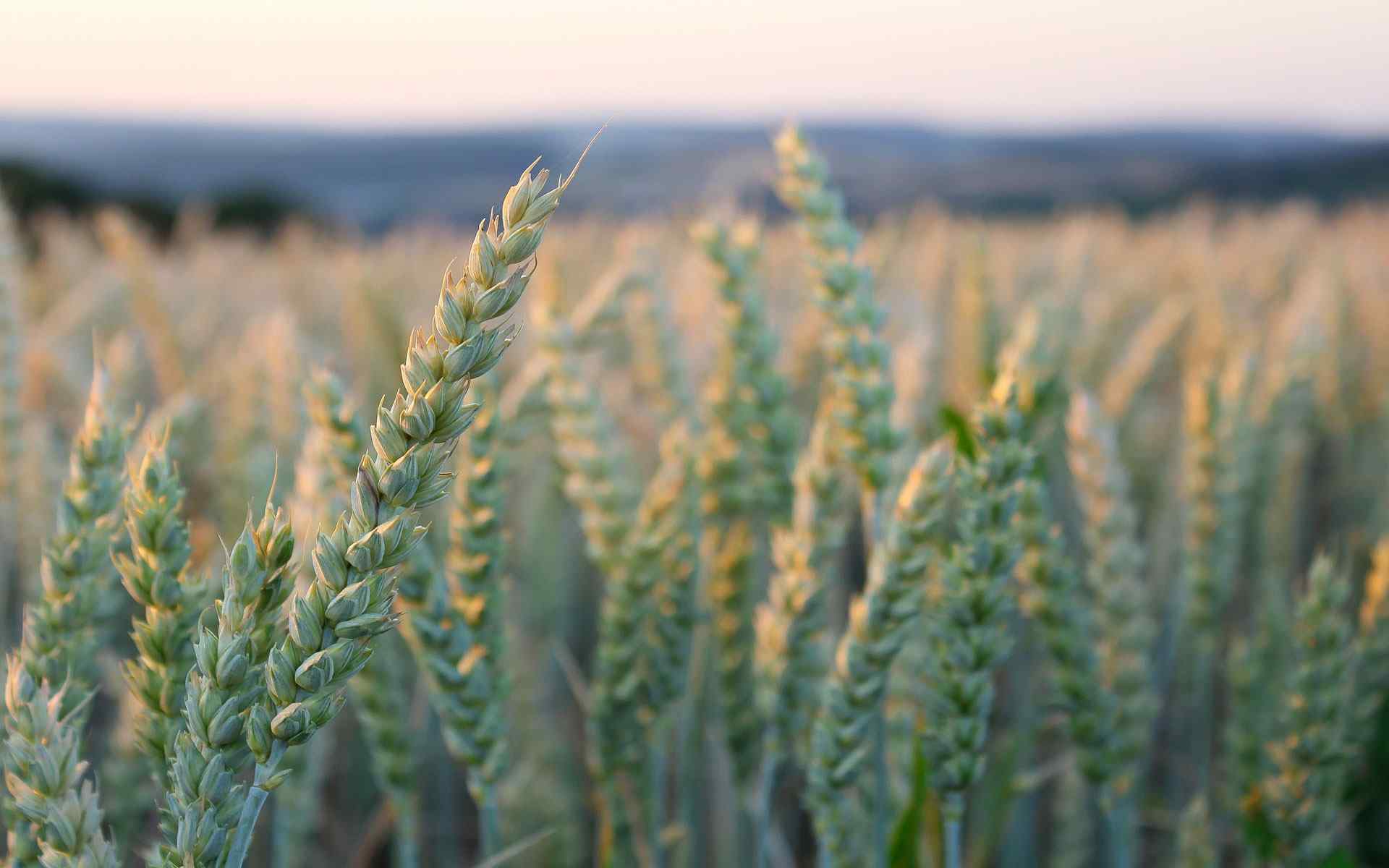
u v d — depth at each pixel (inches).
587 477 24.1
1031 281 74.4
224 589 17.0
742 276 25.4
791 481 25.4
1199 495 29.1
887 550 20.9
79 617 18.7
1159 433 44.1
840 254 22.7
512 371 30.2
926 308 46.8
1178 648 33.6
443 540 25.2
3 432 28.2
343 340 56.2
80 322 51.9
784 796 32.3
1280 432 37.0
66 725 17.4
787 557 22.6
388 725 22.8
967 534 20.6
